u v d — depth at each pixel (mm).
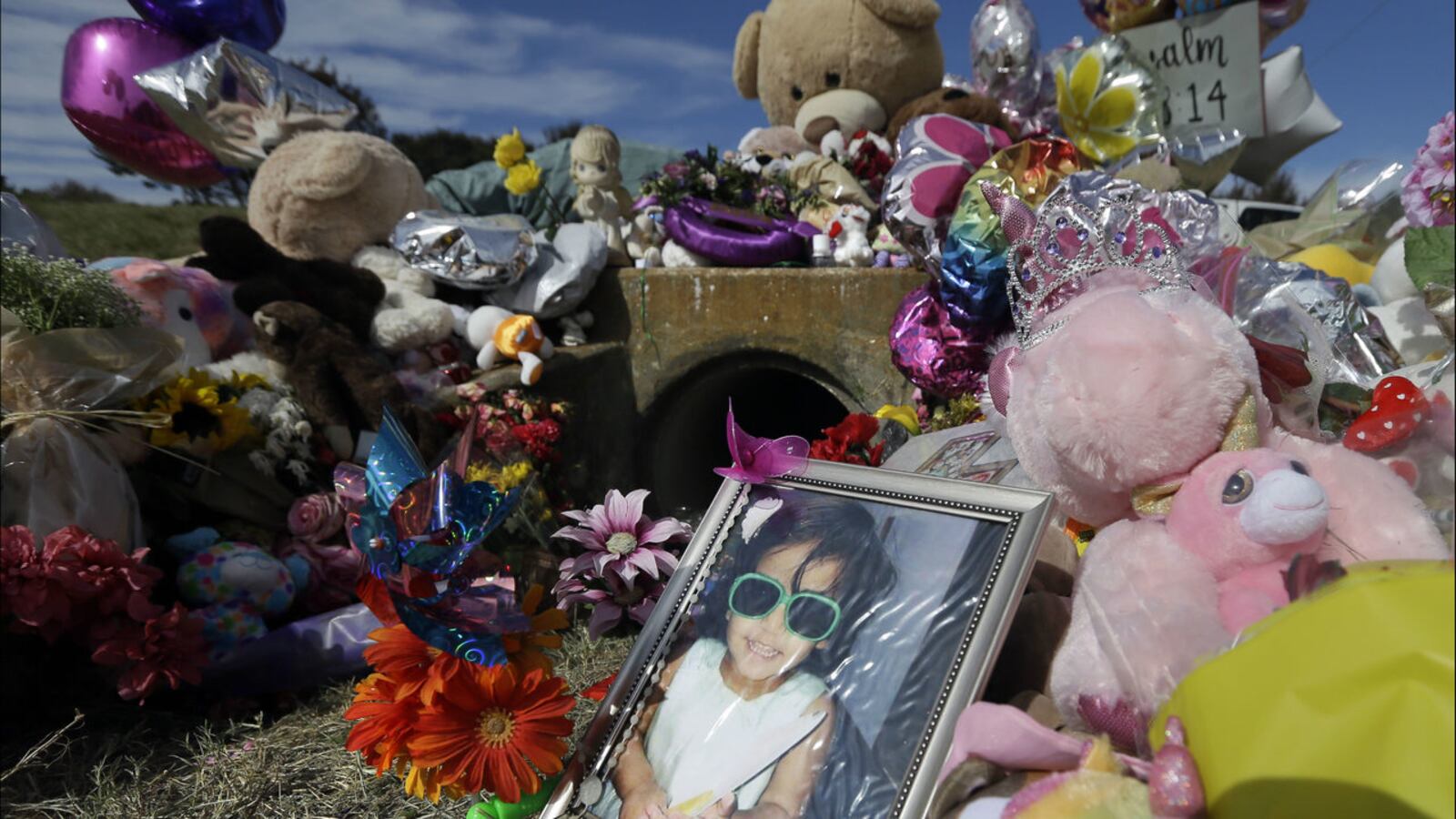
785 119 6691
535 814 2068
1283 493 1479
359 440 4035
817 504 1996
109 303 3344
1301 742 1232
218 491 3531
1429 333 3285
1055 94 5711
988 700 1820
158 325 3773
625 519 2480
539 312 5246
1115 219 2361
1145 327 1663
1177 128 4871
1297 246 4418
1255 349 1819
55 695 3107
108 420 3238
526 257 5172
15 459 2963
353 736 1953
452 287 5105
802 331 5316
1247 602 1490
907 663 1720
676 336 5539
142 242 9328
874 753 1668
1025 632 1832
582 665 3305
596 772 1896
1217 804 1304
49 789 2697
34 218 3691
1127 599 1553
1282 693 1274
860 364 5234
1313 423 2043
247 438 3670
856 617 1820
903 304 4309
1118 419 1635
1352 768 1199
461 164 10906
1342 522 1581
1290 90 5746
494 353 4871
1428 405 1607
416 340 4594
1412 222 3322
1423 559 1441
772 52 6508
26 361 3033
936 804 1551
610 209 5777
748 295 5387
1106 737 1484
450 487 1854
